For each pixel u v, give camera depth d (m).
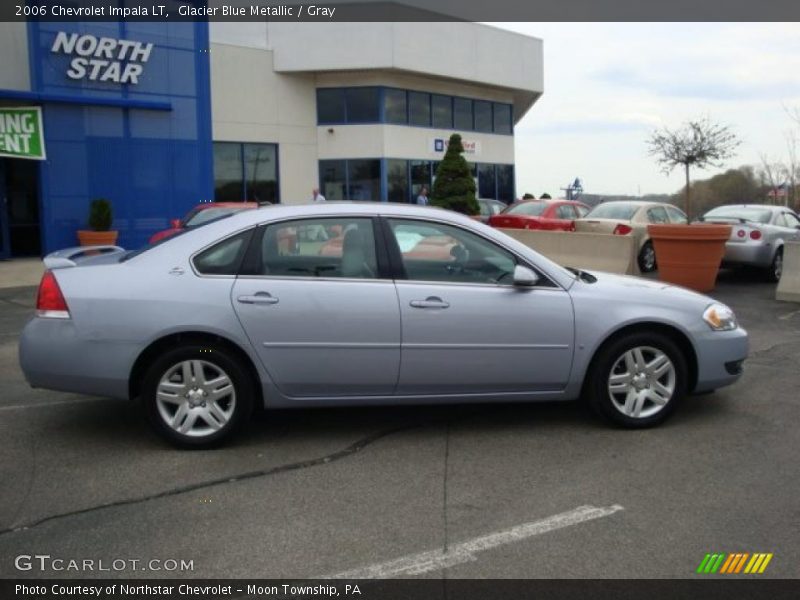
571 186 33.72
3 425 5.56
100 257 5.46
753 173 35.22
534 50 34.78
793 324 9.59
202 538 3.79
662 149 22.94
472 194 29.03
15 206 18.61
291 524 3.94
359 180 30.23
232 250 5.01
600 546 3.70
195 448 4.99
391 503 4.20
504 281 5.26
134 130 19.25
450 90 32.56
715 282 13.66
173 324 4.82
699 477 4.55
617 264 13.17
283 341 4.93
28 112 17.58
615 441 5.20
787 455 4.93
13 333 9.42
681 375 5.44
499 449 5.05
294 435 5.34
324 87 30.05
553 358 5.24
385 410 5.94
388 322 5.01
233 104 28.12
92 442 5.19
